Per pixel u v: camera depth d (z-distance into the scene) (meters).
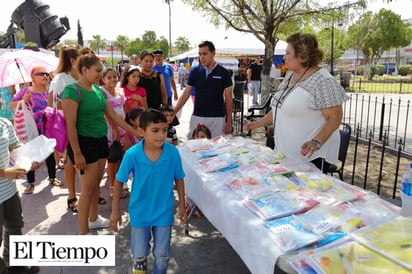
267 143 4.68
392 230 1.57
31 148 2.52
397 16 33.84
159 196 2.36
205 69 4.34
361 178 5.08
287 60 2.74
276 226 1.70
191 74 4.47
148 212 2.36
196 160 2.93
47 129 3.27
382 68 44.25
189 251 3.19
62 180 5.25
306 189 2.12
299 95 2.67
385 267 1.32
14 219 2.62
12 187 2.50
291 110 2.73
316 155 2.83
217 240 3.38
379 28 34.00
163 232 2.40
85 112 3.09
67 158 3.95
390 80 30.64
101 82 4.46
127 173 2.36
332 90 2.59
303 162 2.63
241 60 19.16
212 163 2.73
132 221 2.39
